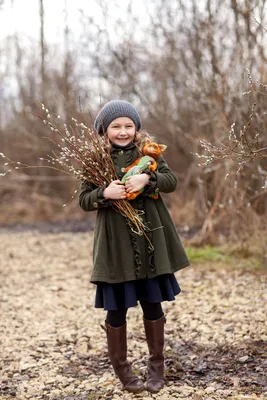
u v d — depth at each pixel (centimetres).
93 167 325
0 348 412
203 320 447
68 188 1354
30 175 1404
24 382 348
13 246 909
